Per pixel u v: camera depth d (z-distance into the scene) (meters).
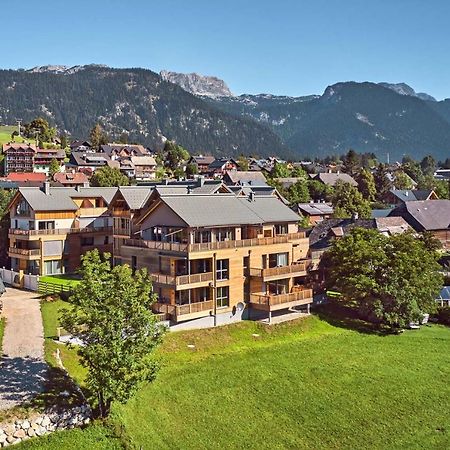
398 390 46.75
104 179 144.62
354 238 68.38
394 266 62.62
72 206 80.69
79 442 33.53
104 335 34.31
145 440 36.00
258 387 45.81
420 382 48.56
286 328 59.53
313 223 114.88
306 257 69.38
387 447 38.22
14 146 193.50
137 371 34.97
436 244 82.31
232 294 59.38
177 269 58.47
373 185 170.12
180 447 36.09
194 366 48.41
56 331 48.97
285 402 43.66
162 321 54.28
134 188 72.69
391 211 108.00
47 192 80.81
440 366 52.38
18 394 35.84
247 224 61.25
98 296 34.75
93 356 33.84
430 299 64.44
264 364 50.31
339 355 53.94
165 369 47.09
